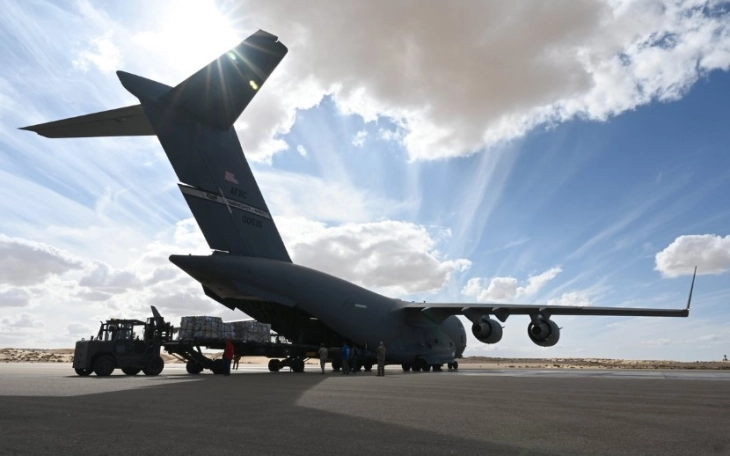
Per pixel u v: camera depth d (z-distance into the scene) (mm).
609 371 34406
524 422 7184
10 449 4875
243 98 18047
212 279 21500
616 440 5828
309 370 29594
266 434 5918
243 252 21938
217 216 20438
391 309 28422
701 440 5879
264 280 22328
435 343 30922
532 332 27172
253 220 22359
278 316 24734
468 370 33906
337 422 6941
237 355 24094
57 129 17000
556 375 24172
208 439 5555
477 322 28562
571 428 6672
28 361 50500
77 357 19000
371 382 16438
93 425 6383
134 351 19828
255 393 11469
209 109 18594
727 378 21844
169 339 21203
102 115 16906
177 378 17703
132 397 10039
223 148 20391
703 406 9570
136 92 16438
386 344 27656
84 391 11312
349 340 26000
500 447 5352
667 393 12805
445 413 8109
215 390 12188
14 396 9945
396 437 5836
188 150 18656
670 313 26281
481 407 9062
